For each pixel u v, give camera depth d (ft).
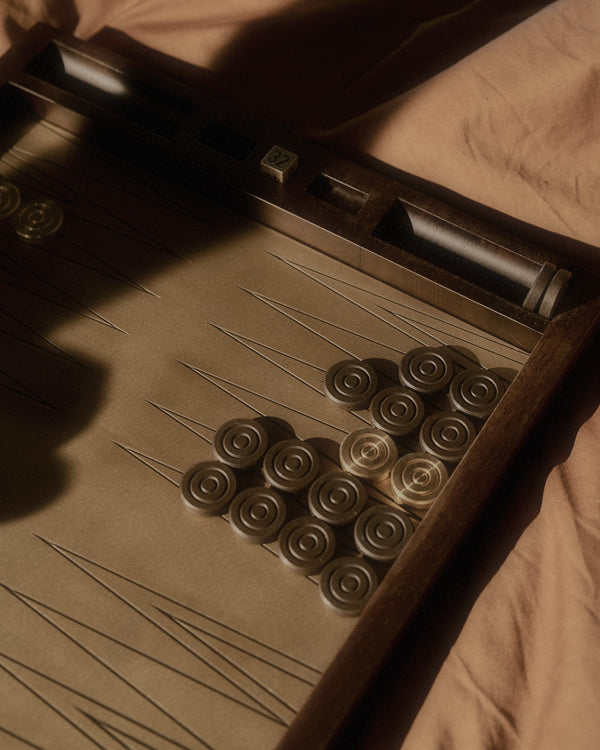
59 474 3.06
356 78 3.56
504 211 3.32
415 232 3.26
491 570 3.04
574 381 3.21
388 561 2.93
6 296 3.26
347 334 3.18
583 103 3.20
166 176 3.37
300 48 3.58
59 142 3.43
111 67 3.41
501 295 3.18
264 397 3.12
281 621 2.91
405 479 2.99
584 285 3.10
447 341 3.16
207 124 3.34
